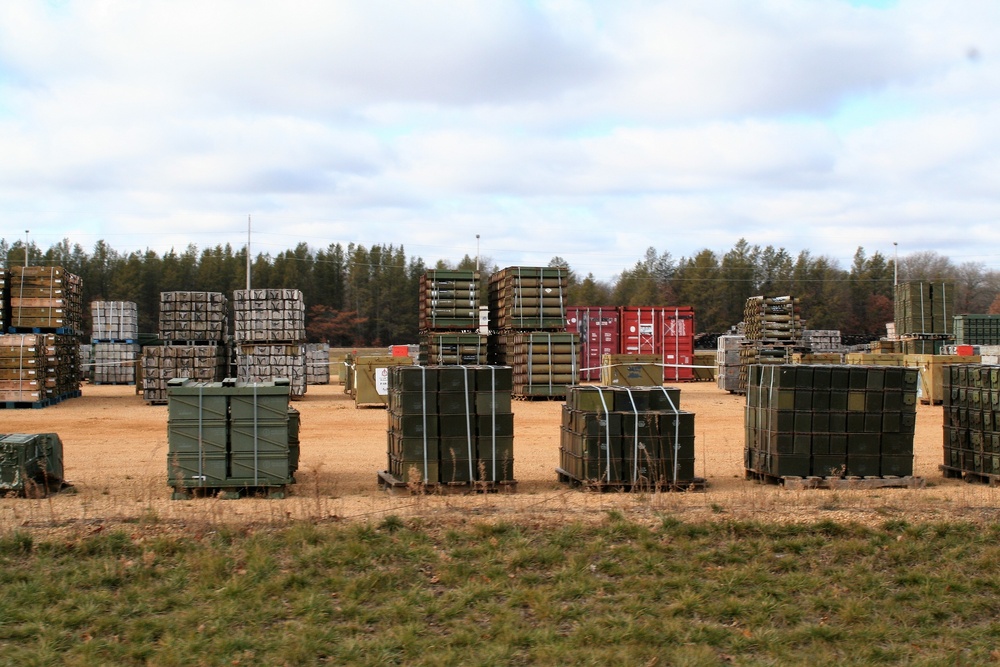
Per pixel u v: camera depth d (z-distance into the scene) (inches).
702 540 468.8
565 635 374.6
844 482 591.5
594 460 573.6
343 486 605.9
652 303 3750.0
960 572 448.5
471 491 567.8
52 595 394.9
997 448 614.2
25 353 1141.7
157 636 367.9
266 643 359.3
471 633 371.6
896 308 1649.9
